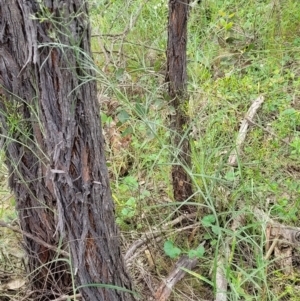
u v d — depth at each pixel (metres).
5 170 2.95
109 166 3.11
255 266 2.37
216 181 2.52
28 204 2.17
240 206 2.58
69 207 1.71
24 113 1.96
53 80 1.52
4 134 2.01
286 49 4.04
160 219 2.67
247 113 3.26
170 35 2.39
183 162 2.54
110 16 4.31
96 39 4.00
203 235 2.55
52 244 2.24
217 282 2.27
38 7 1.45
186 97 2.54
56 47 1.47
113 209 1.83
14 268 2.59
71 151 1.61
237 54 3.88
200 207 2.59
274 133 3.13
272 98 3.40
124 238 2.59
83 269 1.82
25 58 1.85
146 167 3.08
